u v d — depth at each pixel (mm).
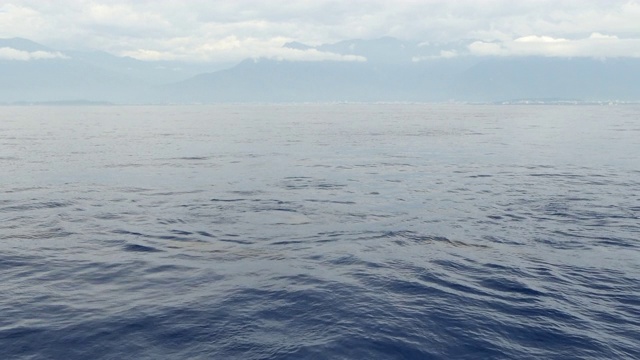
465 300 9656
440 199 20188
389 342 7949
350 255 12461
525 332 8453
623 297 10023
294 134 56906
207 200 19891
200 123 81750
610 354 7828
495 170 28672
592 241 13961
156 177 25797
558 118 101312
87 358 7547
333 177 26047
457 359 7566
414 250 12992
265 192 21719
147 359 7504
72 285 10461
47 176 25938
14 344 7930
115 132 59500
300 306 9258
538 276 11109
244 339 8039
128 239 14055
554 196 20594
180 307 9250
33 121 86250
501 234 14672
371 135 55375
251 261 12094
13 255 12500
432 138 51312
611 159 33750
